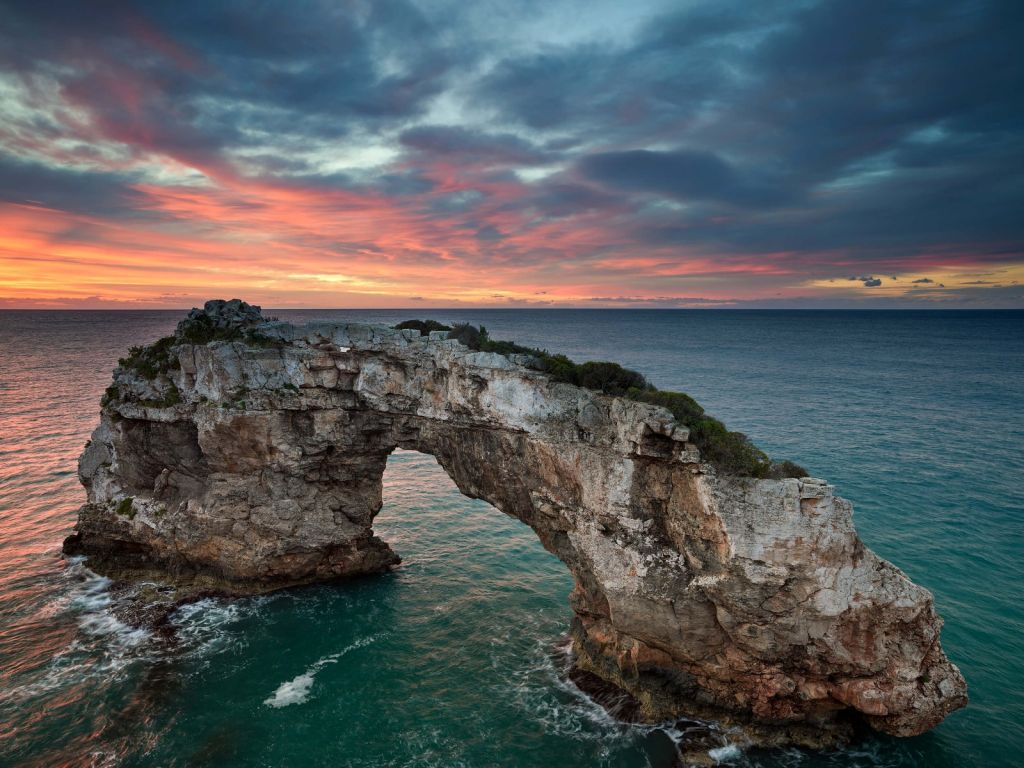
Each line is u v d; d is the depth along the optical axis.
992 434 75.19
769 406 93.19
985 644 32.53
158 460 41.62
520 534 49.97
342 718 28.33
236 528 39.41
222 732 27.23
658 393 28.31
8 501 53.75
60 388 105.88
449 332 36.78
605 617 31.42
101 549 43.03
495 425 33.00
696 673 28.59
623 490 28.41
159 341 43.47
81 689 29.91
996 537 45.12
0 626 35.25
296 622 36.41
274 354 38.16
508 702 29.58
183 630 35.34
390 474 67.06
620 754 26.22
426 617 37.19
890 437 73.50
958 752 25.89
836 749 26.34
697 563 26.72
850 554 24.28
